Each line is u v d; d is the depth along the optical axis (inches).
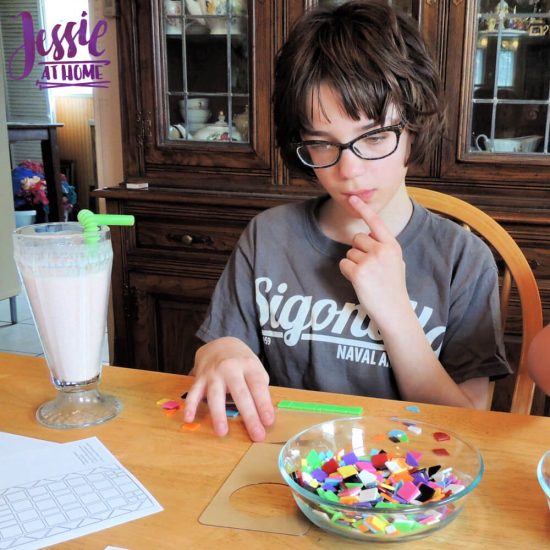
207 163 77.7
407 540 20.0
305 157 36.4
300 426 27.8
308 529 20.8
